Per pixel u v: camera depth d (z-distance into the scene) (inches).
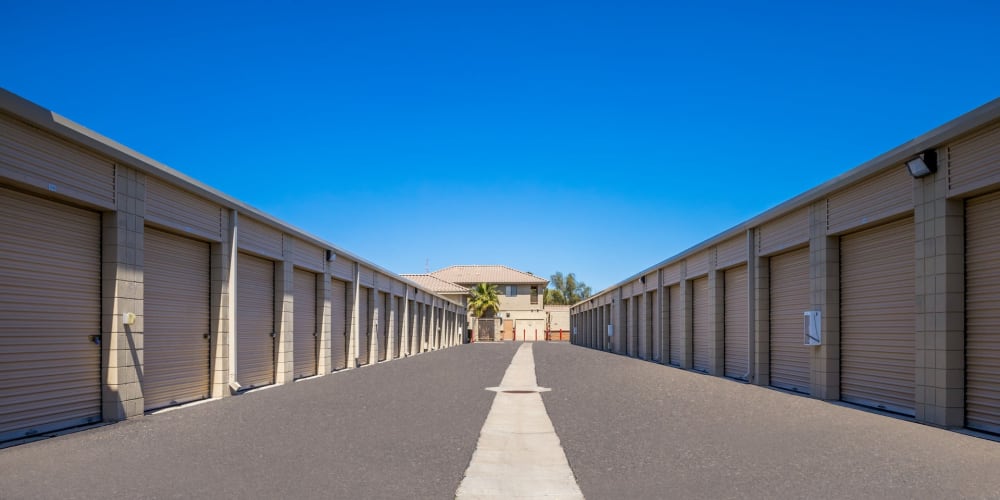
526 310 3102.9
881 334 476.1
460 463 281.3
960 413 381.1
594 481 250.4
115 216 414.3
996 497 224.5
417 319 1555.1
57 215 380.2
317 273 834.2
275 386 660.1
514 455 298.5
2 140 328.2
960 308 385.4
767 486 240.7
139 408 430.0
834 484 242.8
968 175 370.0
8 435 340.8
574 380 711.7
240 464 276.4
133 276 430.0
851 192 498.9
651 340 1210.6
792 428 374.9
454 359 1192.8
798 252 614.5
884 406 468.1
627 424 390.9
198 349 540.4
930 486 239.6
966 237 386.3
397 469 269.1
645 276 1213.7
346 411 449.1
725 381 721.0
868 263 495.8
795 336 616.7
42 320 366.3
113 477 252.8
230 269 575.2
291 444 322.7
